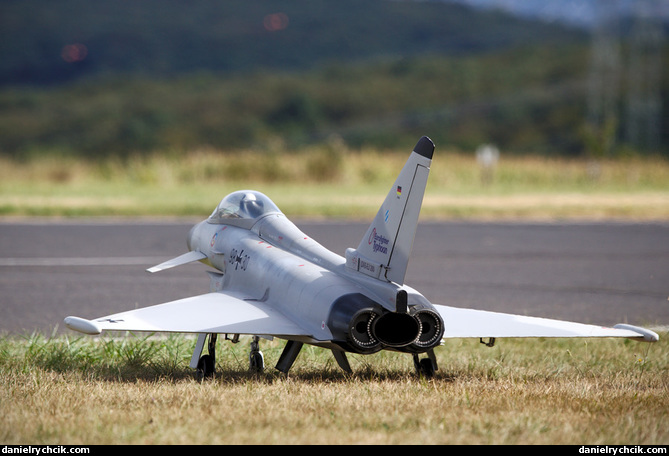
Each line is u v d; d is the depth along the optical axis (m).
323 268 28.08
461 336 25.97
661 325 40.47
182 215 91.69
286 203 98.38
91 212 90.44
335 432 19.75
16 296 45.91
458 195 115.12
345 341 24.12
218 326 25.27
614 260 64.69
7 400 23.00
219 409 21.84
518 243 74.00
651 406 23.08
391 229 25.02
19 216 88.81
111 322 24.98
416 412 21.64
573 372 30.02
